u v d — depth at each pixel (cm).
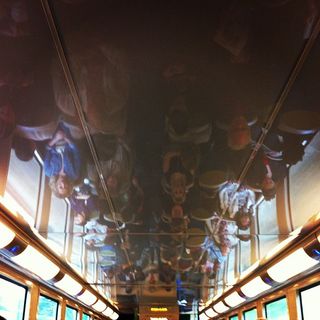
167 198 295
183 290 738
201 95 174
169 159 234
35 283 473
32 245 395
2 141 222
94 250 451
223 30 139
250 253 446
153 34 142
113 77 163
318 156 226
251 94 173
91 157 234
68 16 133
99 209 320
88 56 152
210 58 152
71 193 287
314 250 363
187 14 133
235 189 276
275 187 272
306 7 128
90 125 200
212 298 812
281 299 510
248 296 616
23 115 193
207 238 399
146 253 467
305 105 179
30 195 291
